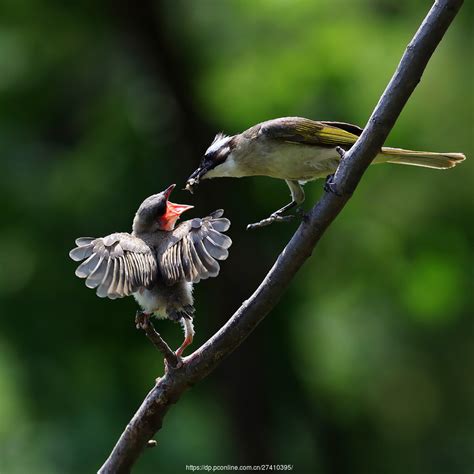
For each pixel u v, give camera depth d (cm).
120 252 609
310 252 622
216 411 1689
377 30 1502
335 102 1473
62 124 1611
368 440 1731
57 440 1519
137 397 1578
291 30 1514
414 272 1576
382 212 1543
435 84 1450
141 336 1577
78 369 1575
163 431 1574
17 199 1532
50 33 1605
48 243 1541
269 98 1475
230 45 1545
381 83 1447
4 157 1555
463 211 1523
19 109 1594
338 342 1648
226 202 1592
